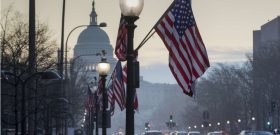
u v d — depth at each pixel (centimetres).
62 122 8862
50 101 7038
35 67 5541
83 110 14638
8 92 5716
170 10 3092
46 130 6875
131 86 2730
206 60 3102
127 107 2730
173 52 3089
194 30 3100
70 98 9469
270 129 17388
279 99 18062
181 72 3089
